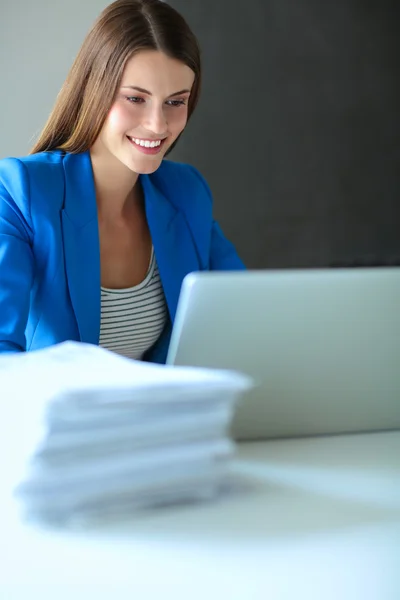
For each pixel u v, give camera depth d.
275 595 0.67
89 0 3.01
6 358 1.00
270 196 3.42
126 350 1.84
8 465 0.82
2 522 0.80
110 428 0.81
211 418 0.86
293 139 3.43
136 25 1.65
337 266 3.57
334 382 1.09
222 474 0.87
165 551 0.75
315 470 0.98
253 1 3.28
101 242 1.82
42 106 3.04
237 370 1.06
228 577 0.70
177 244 1.88
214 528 0.80
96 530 0.79
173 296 1.83
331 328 1.07
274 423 1.09
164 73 1.65
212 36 3.24
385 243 3.65
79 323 1.68
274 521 0.82
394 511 0.85
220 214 3.36
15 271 1.60
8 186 1.70
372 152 3.56
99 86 1.69
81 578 0.70
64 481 0.79
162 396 0.83
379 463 1.01
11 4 2.97
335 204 3.54
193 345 1.04
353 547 0.76
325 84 3.45
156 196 1.89
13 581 0.69
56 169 1.75
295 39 3.37
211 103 3.28
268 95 3.36
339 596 0.67
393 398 1.12
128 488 0.82
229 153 3.33
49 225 1.67
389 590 0.68
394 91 3.56
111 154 1.77
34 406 0.80
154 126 1.67
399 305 1.08
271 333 1.05
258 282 1.03
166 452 0.84
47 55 3.02
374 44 3.50
